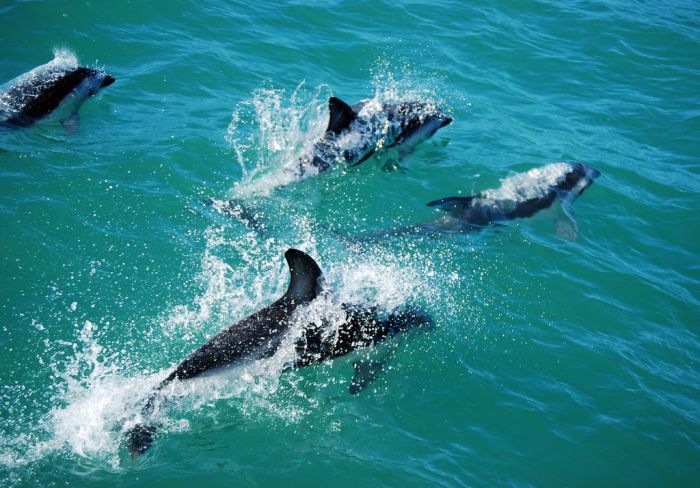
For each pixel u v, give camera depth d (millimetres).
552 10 19125
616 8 19594
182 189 11102
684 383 9117
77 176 10844
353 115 12609
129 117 12570
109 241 9836
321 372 8453
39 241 9570
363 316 8938
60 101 12211
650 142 14523
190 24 15633
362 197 11789
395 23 17359
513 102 15305
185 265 9711
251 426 7703
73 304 8789
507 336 9477
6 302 8641
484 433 8039
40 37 14109
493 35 17531
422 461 7570
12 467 6793
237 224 10672
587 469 7777
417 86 15164
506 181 12445
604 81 16516
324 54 15703
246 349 7988
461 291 10109
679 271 11156
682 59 17547
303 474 7227
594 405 8609
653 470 7875
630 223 12117
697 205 12656
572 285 10531
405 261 10461
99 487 6730
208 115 13023
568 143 14070
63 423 7305
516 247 11125
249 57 15039
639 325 10008
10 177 10531
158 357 8281
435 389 8531
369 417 8031
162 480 6906
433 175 12578
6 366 7855
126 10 15438
